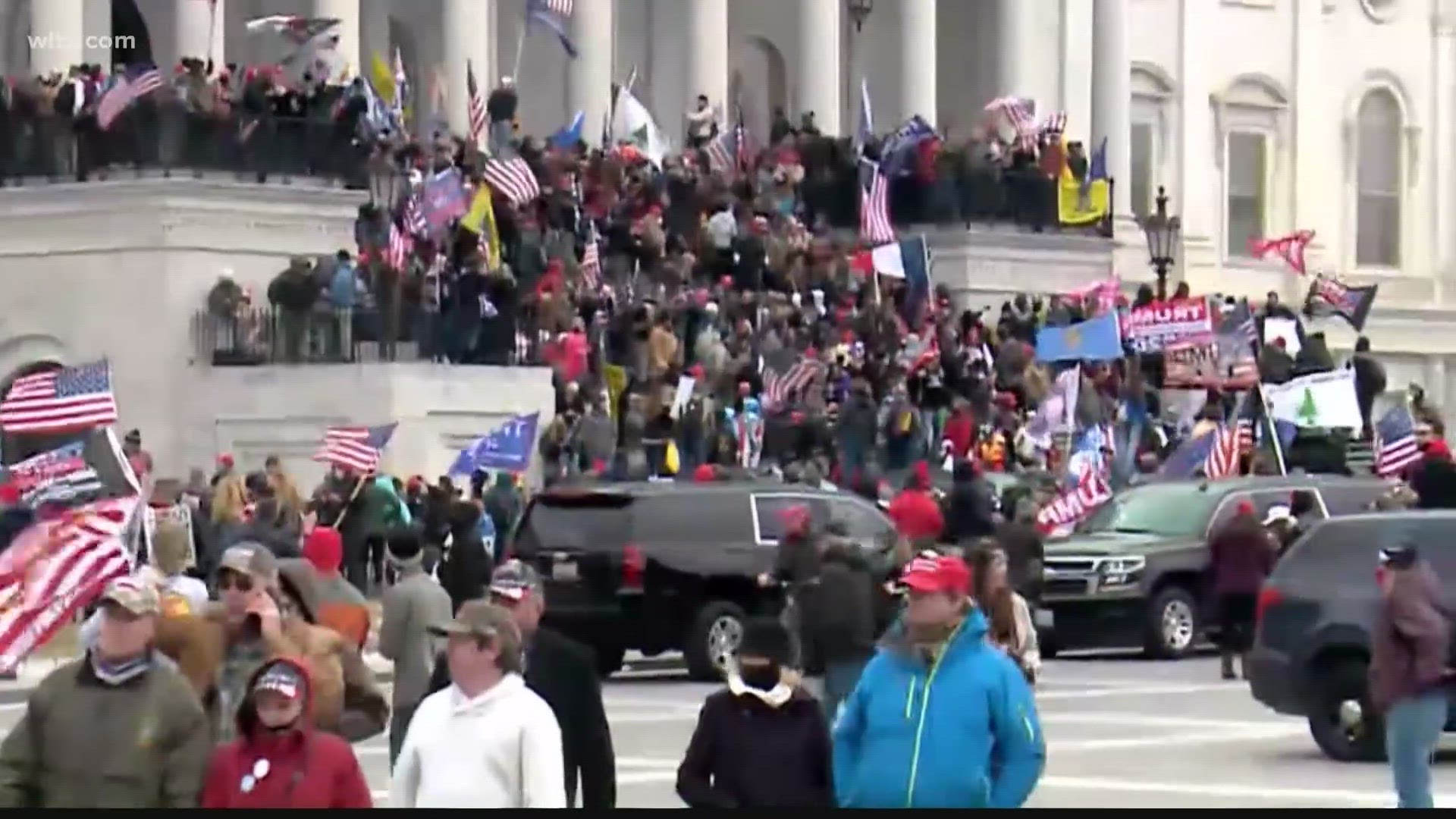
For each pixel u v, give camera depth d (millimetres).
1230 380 133500
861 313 131375
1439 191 199625
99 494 91375
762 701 40906
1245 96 191750
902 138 150125
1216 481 110312
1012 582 94188
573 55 146875
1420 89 199500
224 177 121375
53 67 135250
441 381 116312
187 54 143125
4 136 124812
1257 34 192625
